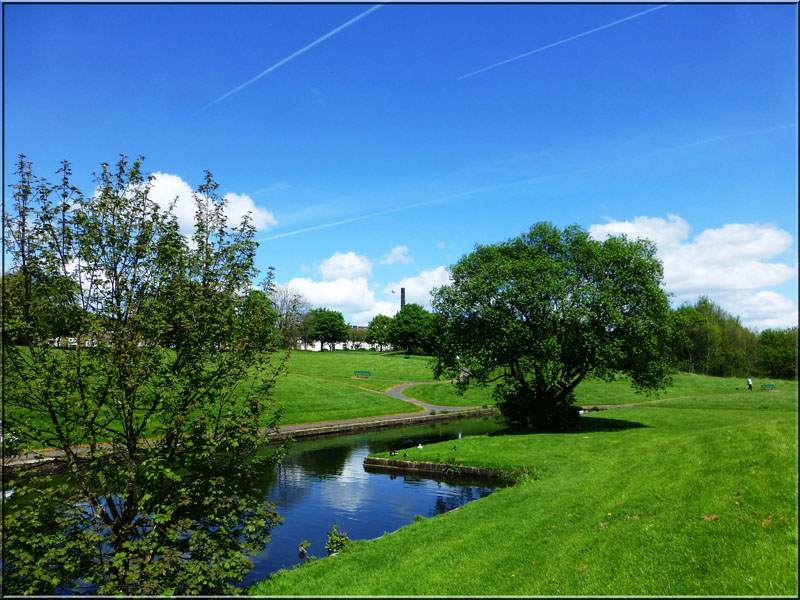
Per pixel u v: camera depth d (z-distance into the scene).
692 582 8.13
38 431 9.84
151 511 10.65
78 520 9.93
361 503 20.89
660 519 11.12
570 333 32.19
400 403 60.78
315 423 44.94
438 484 23.92
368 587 10.03
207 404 11.14
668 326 32.59
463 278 36.84
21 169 10.10
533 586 9.04
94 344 9.87
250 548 10.55
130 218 10.93
